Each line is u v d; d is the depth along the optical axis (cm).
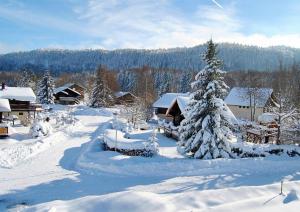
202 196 1402
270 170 2141
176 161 2206
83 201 1328
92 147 2872
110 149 2706
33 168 2255
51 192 1728
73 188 1800
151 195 1372
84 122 5553
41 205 1323
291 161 2316
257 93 5947
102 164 2234
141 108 5797
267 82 9700
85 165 2281
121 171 2125
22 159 2497
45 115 5778
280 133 2888
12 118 4812
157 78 13300
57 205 1304
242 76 11531
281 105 2856
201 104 2362
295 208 1254
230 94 6462
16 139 3547
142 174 2083
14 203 1569
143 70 12644
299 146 2623
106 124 4919
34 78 10969
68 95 9906
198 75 2420
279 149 2544
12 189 1766
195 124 2378
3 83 5291
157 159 2319
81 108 7962
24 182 1905
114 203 1285
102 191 1745
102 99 8212
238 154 2533
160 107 6241
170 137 3866
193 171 2084
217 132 2317
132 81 13525
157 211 1228
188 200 1355
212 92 2347
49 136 3469
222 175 2006
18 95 5094
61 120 5156
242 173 2059
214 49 2398
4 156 2492
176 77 13950
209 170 2098
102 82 8262
